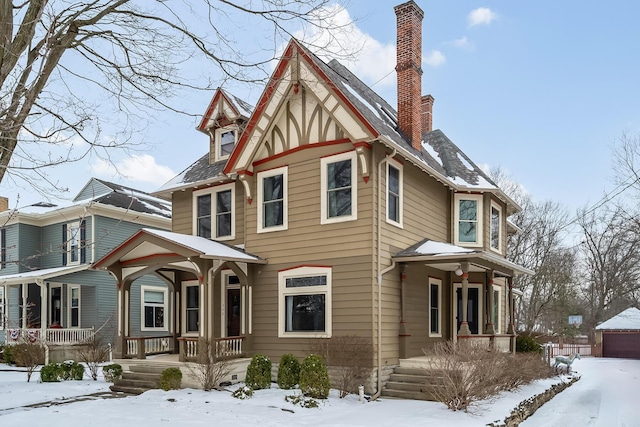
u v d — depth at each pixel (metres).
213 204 16.97
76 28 6.46
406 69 16.91
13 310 24.67
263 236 15.04
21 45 5.62
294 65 14.22
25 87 5.76
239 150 15.47
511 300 17.55
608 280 41.19
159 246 13.97
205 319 13.45
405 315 14.06
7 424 9.53
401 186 14.56
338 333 13.29
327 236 13.80
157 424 9.48
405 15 17.19
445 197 17.45
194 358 13.79
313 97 14.34
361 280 13.12
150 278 25.47
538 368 16.66
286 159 14.84
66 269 21.98
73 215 24.39
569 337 40.94
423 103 22.38
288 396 11.68
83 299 23.98
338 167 13.92
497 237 18.84
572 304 41.94
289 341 14.10
